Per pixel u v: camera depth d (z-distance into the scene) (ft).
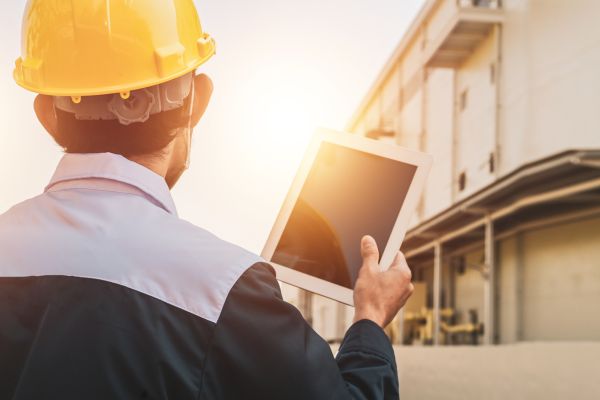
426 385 31.50
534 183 66.28
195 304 3.56
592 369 33.50
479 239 95.91
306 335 3.63
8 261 3.80
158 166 4.38
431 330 117.50
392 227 5.39
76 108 4.24
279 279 5.43
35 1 4.63
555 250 76.07
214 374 3.48
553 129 74.33
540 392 26.25
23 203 4.18
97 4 4.43
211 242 3.85
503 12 86.12
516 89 81.87
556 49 74.69
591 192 66.08
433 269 124.57
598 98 69.15
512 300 82.74
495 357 47.78
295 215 5.56
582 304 71.56
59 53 4.40
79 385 3.41
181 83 4.47
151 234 3.82
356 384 3.79
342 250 5.36
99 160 4.11
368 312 4.41
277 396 3.48
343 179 5.58
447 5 109.70
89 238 3.80
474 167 95.09
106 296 3.58
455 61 102.47
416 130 127.13
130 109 4.22
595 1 70.49
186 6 4.85
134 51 4.40
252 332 3.52
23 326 3.62
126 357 3.45
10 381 3.56
